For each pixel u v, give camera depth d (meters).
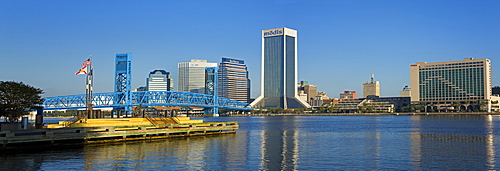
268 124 189.00
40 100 87.94
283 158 58.22
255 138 90.56
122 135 75.69
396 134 105.38
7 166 50.94
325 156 60.28
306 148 70.38
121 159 56.34
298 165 52.53
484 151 65.50
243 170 49.28
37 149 64.19
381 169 49.81
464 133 107.94
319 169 49.91
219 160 56.25
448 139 87.75
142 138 80.00
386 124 178.12
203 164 53.09
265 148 69.94
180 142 77.06
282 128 142.88
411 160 56.34
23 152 61.22
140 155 59.97
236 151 65.31
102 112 91.25
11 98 81.25
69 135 67.81
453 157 58.94
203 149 67.31
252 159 57.28
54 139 66.06
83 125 75.25
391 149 68.75
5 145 61.88
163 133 84.69
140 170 49.06
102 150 64.44
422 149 68.56
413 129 130.38
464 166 51.69
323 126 160.38
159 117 90.88
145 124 85.00
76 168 50.09
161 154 61.12
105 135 73.00
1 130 65.56
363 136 98.69
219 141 79.75
